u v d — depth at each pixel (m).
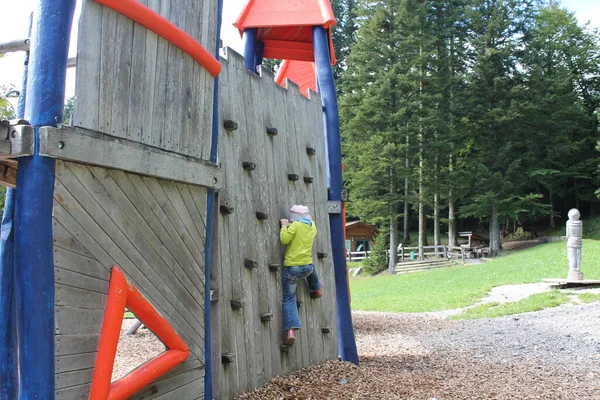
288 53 8.52
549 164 40.88
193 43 3.71
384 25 35.25
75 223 2.84
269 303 5.47
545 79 38.16
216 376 4.42
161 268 3.49
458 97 37.84
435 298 17.41
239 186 5.11
